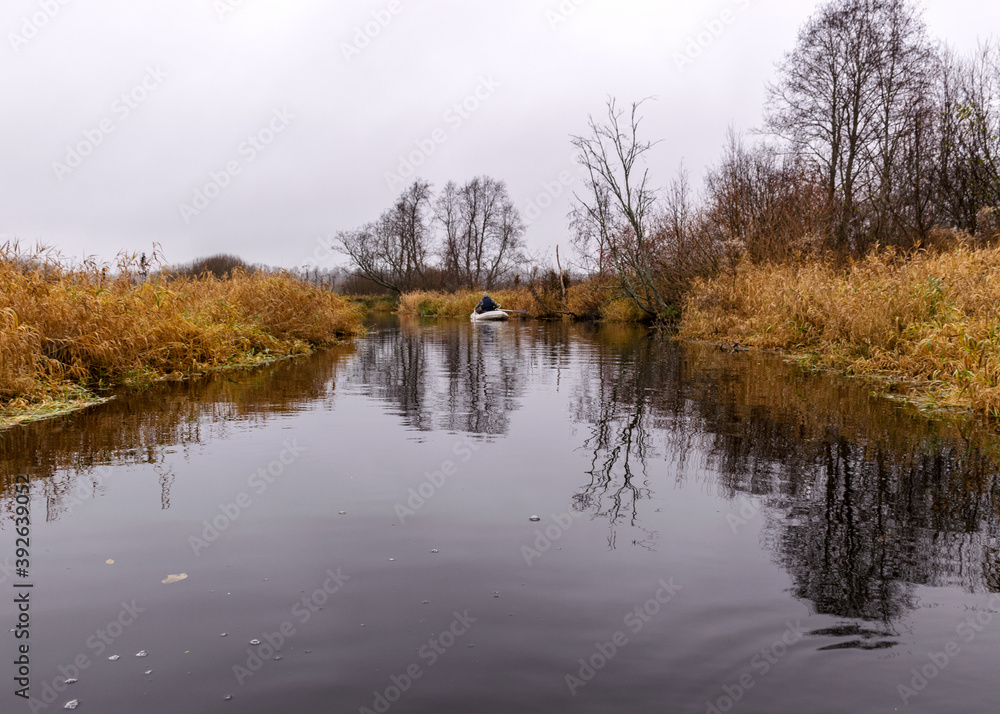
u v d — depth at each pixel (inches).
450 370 400.2
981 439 198.7
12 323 271.4
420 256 1892.2
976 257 397.7
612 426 223.9
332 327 661.3
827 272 508.1
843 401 270.2
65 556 112.8
